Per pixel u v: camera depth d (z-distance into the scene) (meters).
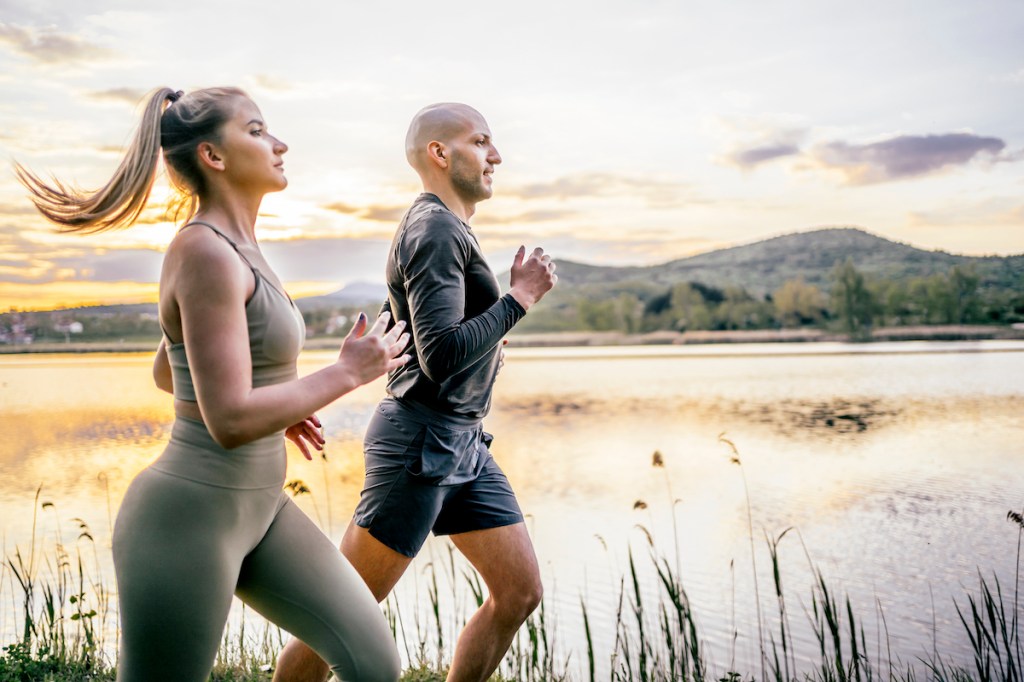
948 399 27.55
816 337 98.88
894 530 9.87
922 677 4.54
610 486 14.17
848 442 18.56
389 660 2.10
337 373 1.85
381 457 2.70
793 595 7.15
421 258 2.50
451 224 2.56
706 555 8.95
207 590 1.81
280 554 2.02
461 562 7.26
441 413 2.67
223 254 1.78
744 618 6.35
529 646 4.21
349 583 2.08
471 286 2.65
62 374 52.44
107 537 8.34
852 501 11.92
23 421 25.20
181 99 1.96
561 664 4.64
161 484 1.82
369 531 2.68
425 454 2.63
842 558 8.57
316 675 2.51
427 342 2.45
